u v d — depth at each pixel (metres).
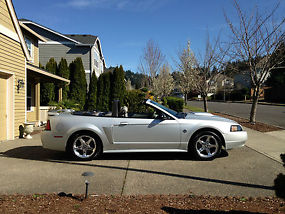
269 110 20.88
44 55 21.64
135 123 5.37
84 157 5.29
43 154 5.90
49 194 3.40
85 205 3.03
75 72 16.58
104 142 5.33
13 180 4.01
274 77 41.53
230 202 3.16
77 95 16.56
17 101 8.17
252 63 10.77
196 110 20.80
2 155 5.77
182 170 4.59
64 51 21.67
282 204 3.09
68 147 5.32
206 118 5.74
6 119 7.85
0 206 2.98
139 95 14.56
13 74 7.90
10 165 4.92
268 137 8.07
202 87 14.01
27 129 8.01
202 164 5.02
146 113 6.20
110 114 5.77
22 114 8.54
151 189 3.62
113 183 3.87
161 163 5.10
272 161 5.21
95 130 5.27
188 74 17.88
